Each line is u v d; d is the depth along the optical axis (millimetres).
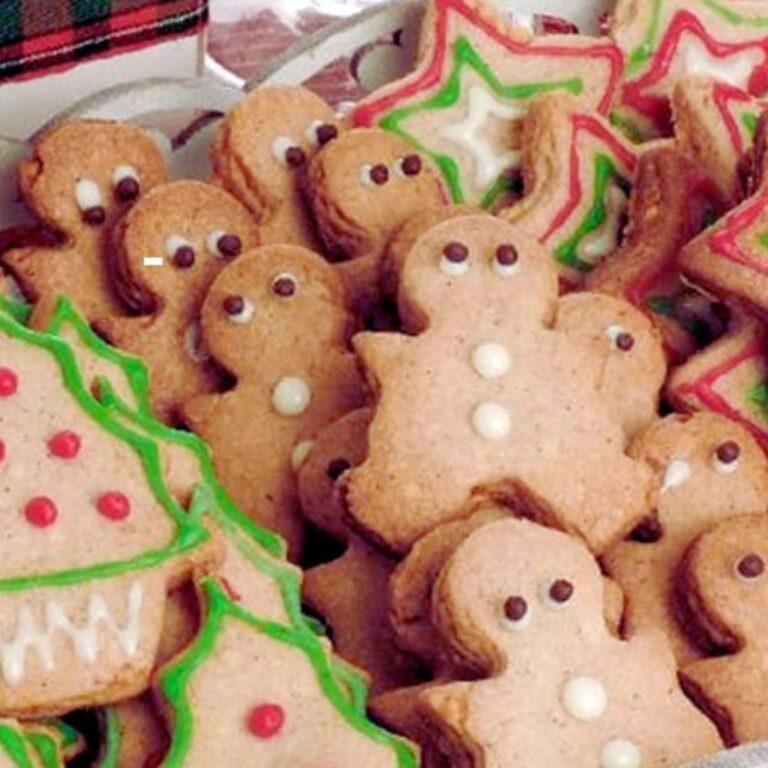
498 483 571
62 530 533
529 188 644
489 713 539
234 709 533
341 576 578
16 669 521
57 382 546
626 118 679
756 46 689
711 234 601
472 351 579
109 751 536
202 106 662
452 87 656
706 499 587
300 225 635
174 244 614
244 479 592
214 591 542
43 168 627
